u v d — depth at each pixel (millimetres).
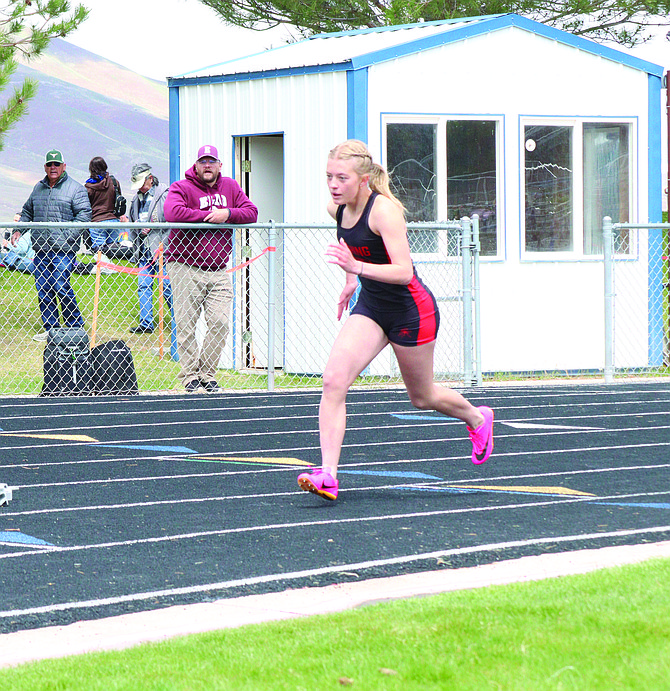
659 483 12086
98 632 7180
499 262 23547
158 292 26656
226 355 24078
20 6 29672
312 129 23094
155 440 15516
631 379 22688
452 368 23078
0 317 28375
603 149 24562
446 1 42188
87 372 20297
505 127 23594
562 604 7086
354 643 6480
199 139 25375
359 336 10828
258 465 13547
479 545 9258
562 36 23891
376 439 15320
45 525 10367
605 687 5629
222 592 8086
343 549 9258
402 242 10336
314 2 42438
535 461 13555
